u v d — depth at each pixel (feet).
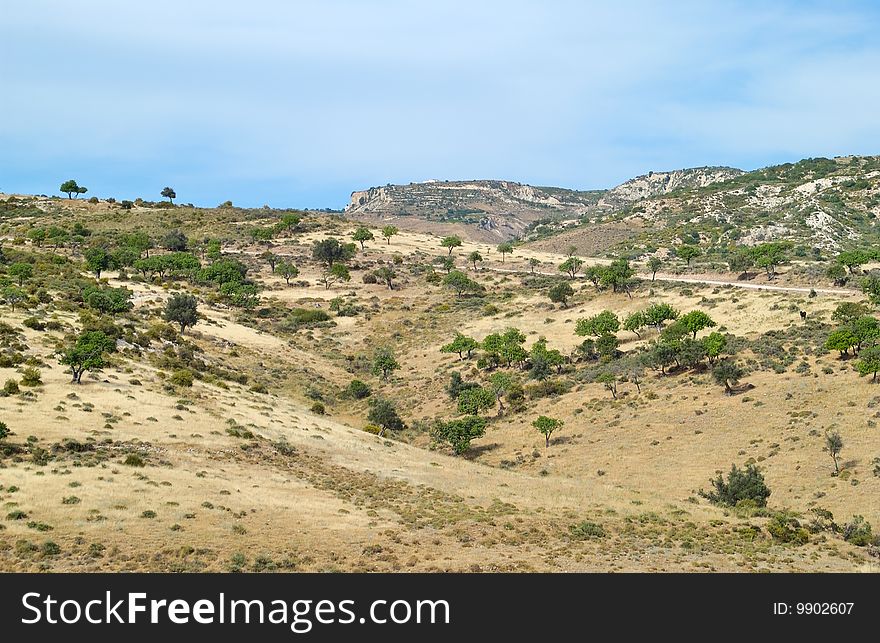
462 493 192.44
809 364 290.76
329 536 147.54
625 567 140.26
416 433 303.48
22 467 158.71
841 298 362.33
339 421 302.04
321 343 423.23
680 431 261.24
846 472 211.20
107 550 127.54
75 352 225.97
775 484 215.92
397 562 135.74
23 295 303.89
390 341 431.02
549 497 194.39
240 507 157.48
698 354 307.58
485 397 305.94
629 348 358.43
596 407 295.89
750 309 370.53
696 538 163.53
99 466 167.02
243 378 311.27
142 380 247.29
